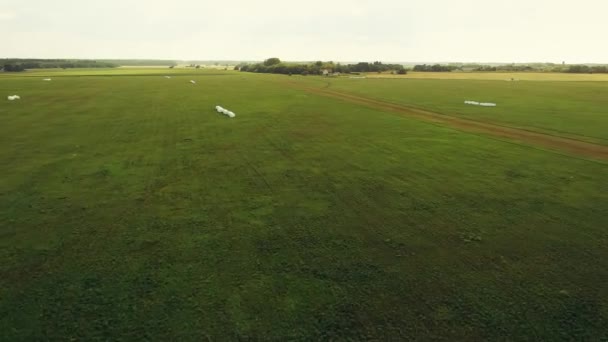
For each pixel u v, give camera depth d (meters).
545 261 10.02
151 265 9.71
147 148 21.94
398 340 7.21
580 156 20.08
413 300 8.40
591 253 10.40
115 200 14.07
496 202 13.95
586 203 13.78
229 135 25.67
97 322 7.62
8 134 25.39
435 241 11.12
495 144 22.98
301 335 7.31
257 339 7.20
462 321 7.72
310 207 13.54
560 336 7.32
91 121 30.92
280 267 9.68
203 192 14.95
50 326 7.49
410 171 17.62
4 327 7.43
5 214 12.74
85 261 9.91
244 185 15.78
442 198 14.36
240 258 10.10
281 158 19.91
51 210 13.10
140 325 7.54
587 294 8.62
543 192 14.89
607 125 29.25
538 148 21.86
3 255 10.16
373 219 12.58
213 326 7.52
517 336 7.32
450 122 31.11
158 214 12.89
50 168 17.86
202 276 9.25
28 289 8.69
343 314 7.92
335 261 10.00
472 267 9.76
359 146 22.56
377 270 9.59
